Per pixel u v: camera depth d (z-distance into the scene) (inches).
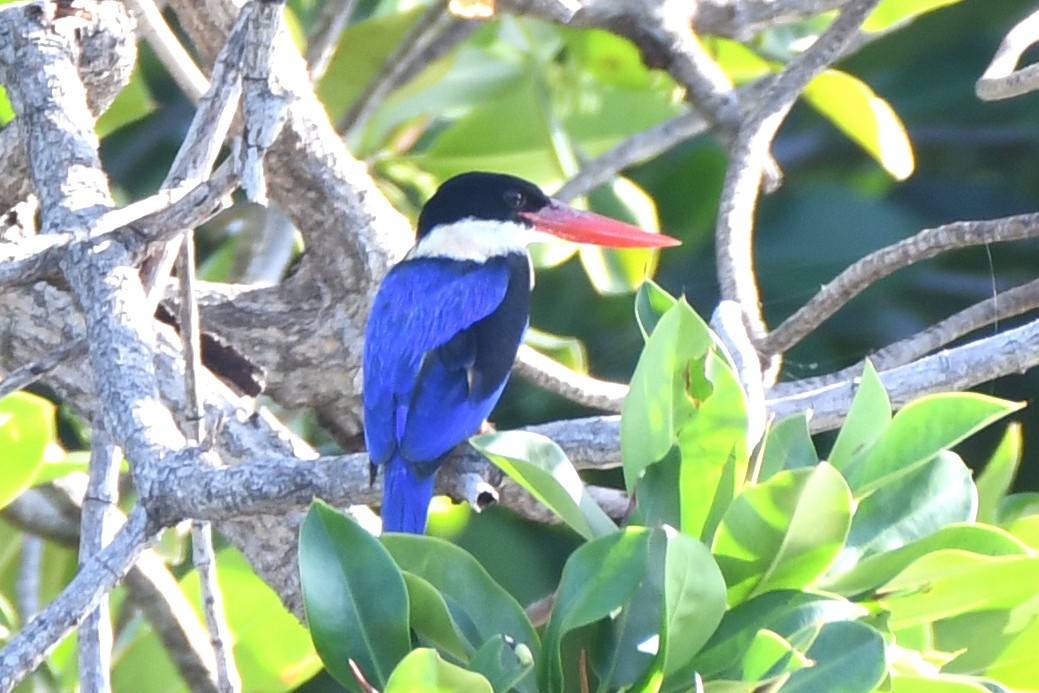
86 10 293.6
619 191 399.5
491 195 341.4
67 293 313.6
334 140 326.3
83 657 240.2
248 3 230.8
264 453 293.4
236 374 315.3
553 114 413.1
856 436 216.1
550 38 410.3
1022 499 296.5
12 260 230.5
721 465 207.2
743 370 231.6
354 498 231.5
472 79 407.8
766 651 185.8
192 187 250.2
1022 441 492.4
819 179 514.6
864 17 310.8
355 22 437.1
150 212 242.7
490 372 309.7
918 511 212.7
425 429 292.8
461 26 398.0
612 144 425.4
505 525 439.2
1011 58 304.0
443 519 428.1
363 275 333.1
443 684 171.3
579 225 347.3
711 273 485.4
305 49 400.5
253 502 229.3
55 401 442.3
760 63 426.9
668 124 369.7
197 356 247.0
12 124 306.8
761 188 505.4
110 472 259.6
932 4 342.3
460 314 315.9
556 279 474.0
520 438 205.5
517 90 402.3
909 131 533.3
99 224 237.8
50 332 313.9
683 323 209.8
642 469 211.2
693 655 191.0
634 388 210.8
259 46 229.0
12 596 378.6
